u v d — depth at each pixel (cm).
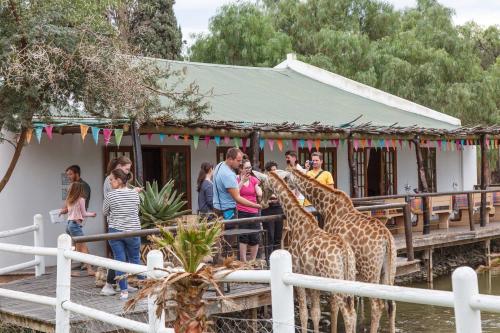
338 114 1988
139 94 1163
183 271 511
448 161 2369
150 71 1235
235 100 1817
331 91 2305
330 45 3416
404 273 1265
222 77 2027
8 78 1027
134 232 909
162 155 1603
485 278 1739
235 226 1038
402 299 420
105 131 1206
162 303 517
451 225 1977
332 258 904
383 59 3362
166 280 500
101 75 1116
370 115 2077
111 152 1509
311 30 3688
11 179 1369
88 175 1466
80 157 1458
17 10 1079
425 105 3238
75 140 1451
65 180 1434
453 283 382
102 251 1483
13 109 1088
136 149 1214
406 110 2319
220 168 1037
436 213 1809
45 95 1103
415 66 3278
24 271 1345
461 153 2408
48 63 1040
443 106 3228
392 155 2206
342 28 3703
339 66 3397
